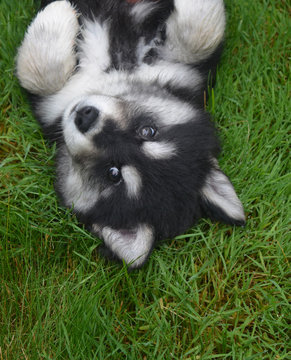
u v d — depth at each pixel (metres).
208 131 0.96
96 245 0.97
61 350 0.93
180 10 0.99
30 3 1.10
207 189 0.95
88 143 0.92
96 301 0.94
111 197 0.94
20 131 1.04
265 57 1.08
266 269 0.99
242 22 1.10
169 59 1.01
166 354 0.94
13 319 0.96
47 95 1.01
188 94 1.00
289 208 1.01
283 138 1.05
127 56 0.99
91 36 1.00
